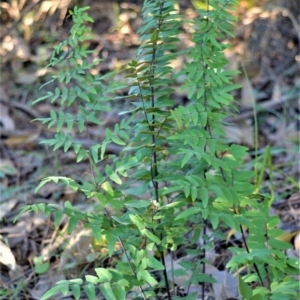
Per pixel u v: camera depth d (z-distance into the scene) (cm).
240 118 393
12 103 419
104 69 455
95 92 192
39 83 438
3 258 269
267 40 455
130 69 182
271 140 379
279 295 167
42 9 501
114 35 502
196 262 213
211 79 187
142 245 184
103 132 388
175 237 191
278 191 326
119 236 180
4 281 270
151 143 186
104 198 173
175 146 194
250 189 180
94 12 530
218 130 187
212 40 186
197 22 193
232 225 165
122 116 397
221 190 167
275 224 194
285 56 449
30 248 292
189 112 178
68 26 505
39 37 495
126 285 165
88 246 272
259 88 428
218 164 169
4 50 479
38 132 391
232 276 251
